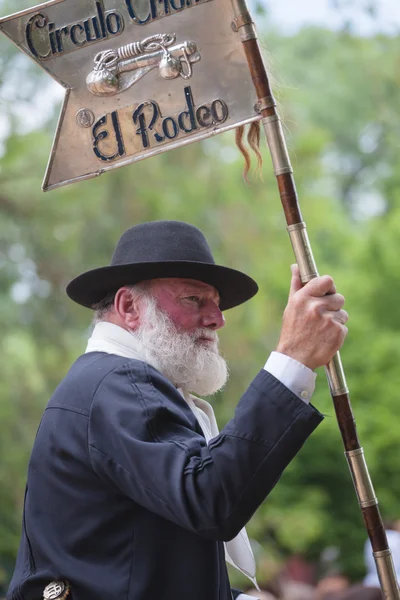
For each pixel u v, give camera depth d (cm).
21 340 1179
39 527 361
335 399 348
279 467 323
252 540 1517
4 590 1192
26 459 1143
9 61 1123
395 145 1997
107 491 350
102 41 383
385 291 1717
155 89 379
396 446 1614
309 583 1475
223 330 1228
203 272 388
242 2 369
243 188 1266
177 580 350
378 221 1823
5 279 1169
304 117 1778
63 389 369
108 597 343
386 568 344
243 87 369
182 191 1202
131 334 387
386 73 1798
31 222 1138
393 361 1652
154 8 378
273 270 1317
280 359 332
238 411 328
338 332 333
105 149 384
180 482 322
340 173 2636
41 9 387
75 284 400
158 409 342
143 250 395
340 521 1716
